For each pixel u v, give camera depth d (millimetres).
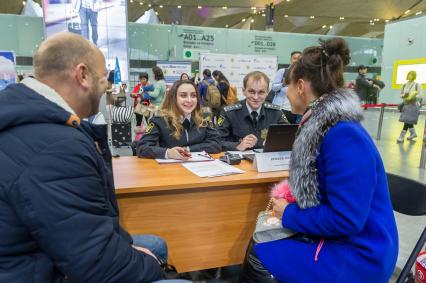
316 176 1003
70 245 676
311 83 1044
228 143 2152
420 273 1393
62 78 785
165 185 1349
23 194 637
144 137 2008
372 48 9867
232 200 1548
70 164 681
